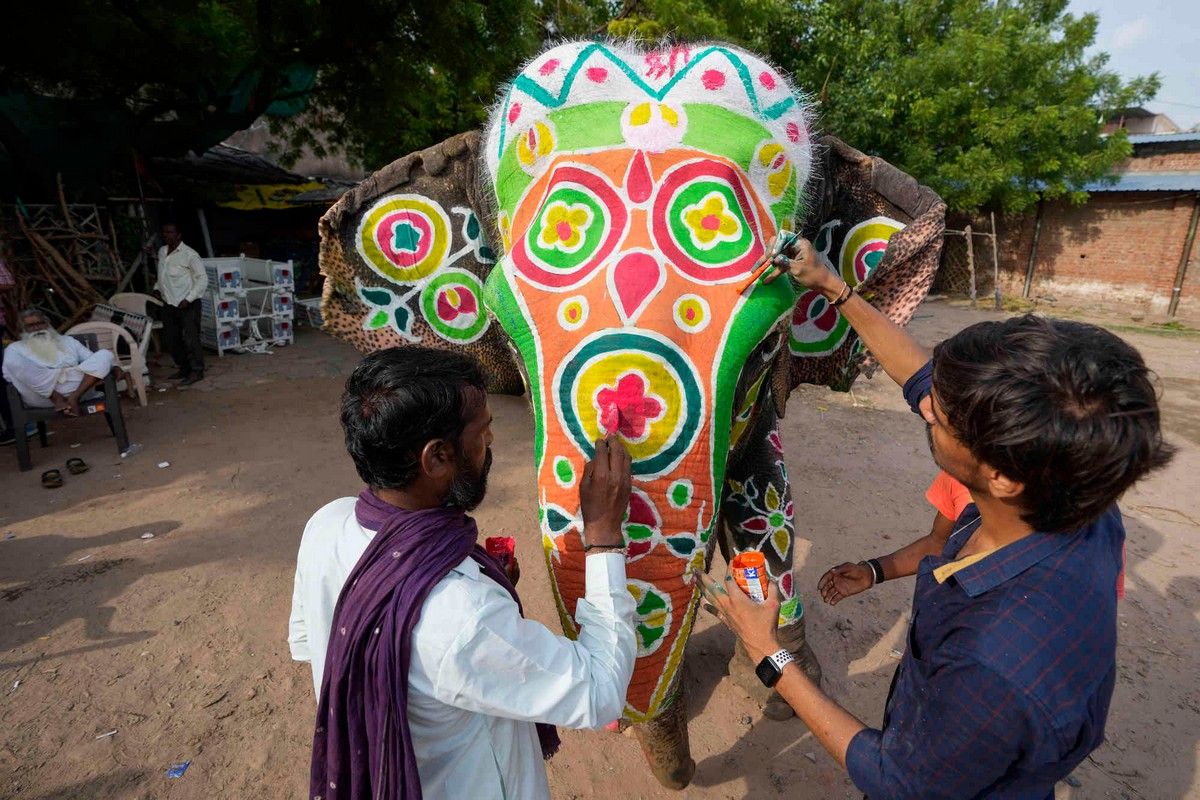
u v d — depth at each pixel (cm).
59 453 534
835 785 237
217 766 244
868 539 399
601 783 237
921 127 1376
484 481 115
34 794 230
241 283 880
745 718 267
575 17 1064
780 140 175
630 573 145
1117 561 99
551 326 153
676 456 146
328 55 941
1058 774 97
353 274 230
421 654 98
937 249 190
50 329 502
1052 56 1327
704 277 154
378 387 103
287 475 495
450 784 110
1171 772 242
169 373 779
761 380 188
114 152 921
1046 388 77
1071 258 1474
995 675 86
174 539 400
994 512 97
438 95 1201
